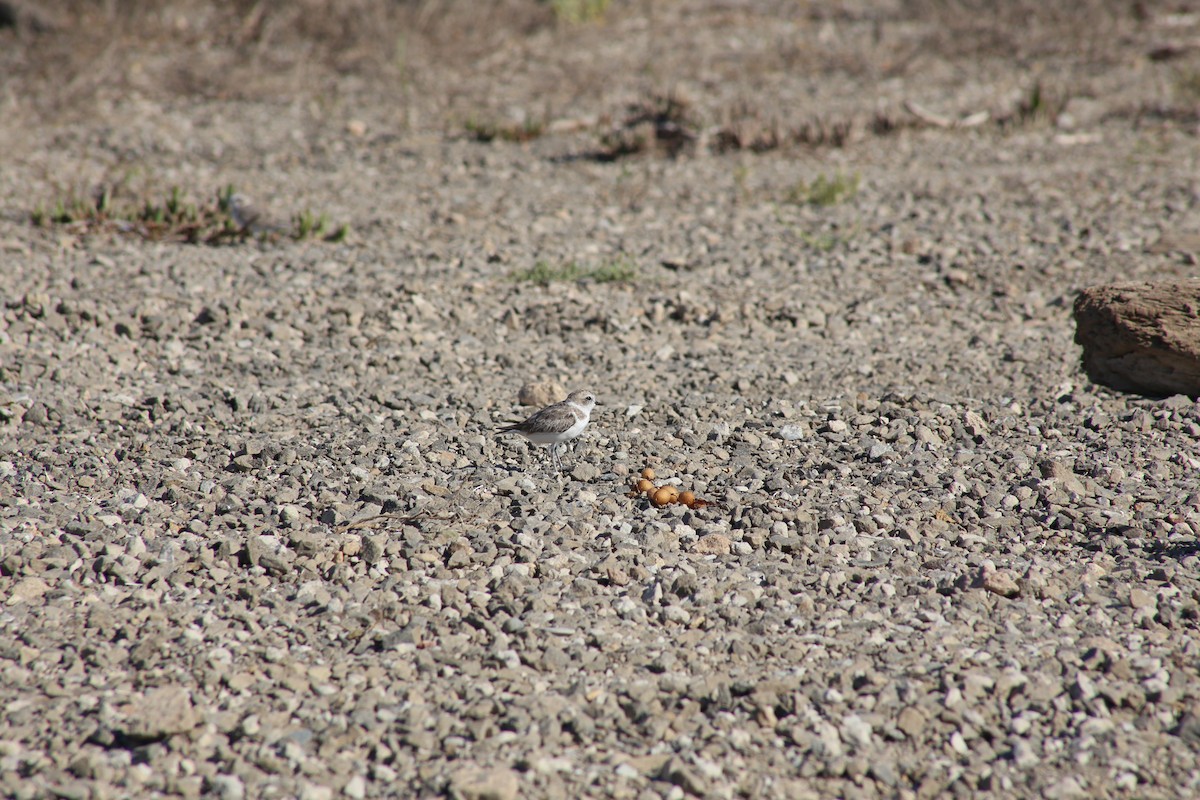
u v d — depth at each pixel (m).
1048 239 31.48
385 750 11.21
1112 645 12.85
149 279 27.84
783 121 45.19
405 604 13.95
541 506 16.72
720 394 22.06
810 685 12.25
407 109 48.50
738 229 33.75
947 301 27.75
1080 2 57.59
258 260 30.17
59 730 11.36
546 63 55.31
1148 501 16.55
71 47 51.56
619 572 14.62
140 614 13.47
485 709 11.80
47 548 14.91
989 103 47.22
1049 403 20.88
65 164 39.22
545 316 26.62
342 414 20.83
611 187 38.47
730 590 14.36
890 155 41.53
